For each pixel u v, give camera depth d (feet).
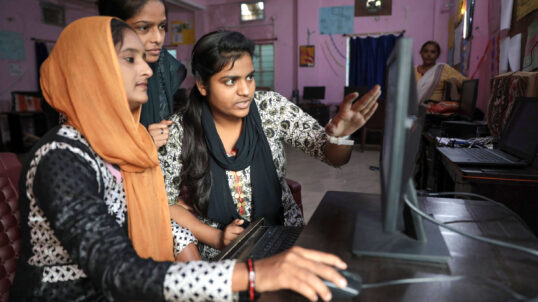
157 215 2.92
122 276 1.79
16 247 2.92
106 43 2.22
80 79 2.23
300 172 14.43
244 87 3.23
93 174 2.16
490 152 5.39
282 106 4.06
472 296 1.62
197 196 3.73
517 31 8.84
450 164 5.03
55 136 2.17
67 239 1.89
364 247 2.05
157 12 3.85
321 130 3.88
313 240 2.27
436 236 2.17
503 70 10.02
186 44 29.35
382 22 24.16
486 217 2.59
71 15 26.05
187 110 3.79
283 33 26.86
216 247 3.56
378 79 24.53
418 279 1.77
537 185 4.09
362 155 17.87
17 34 22.91
